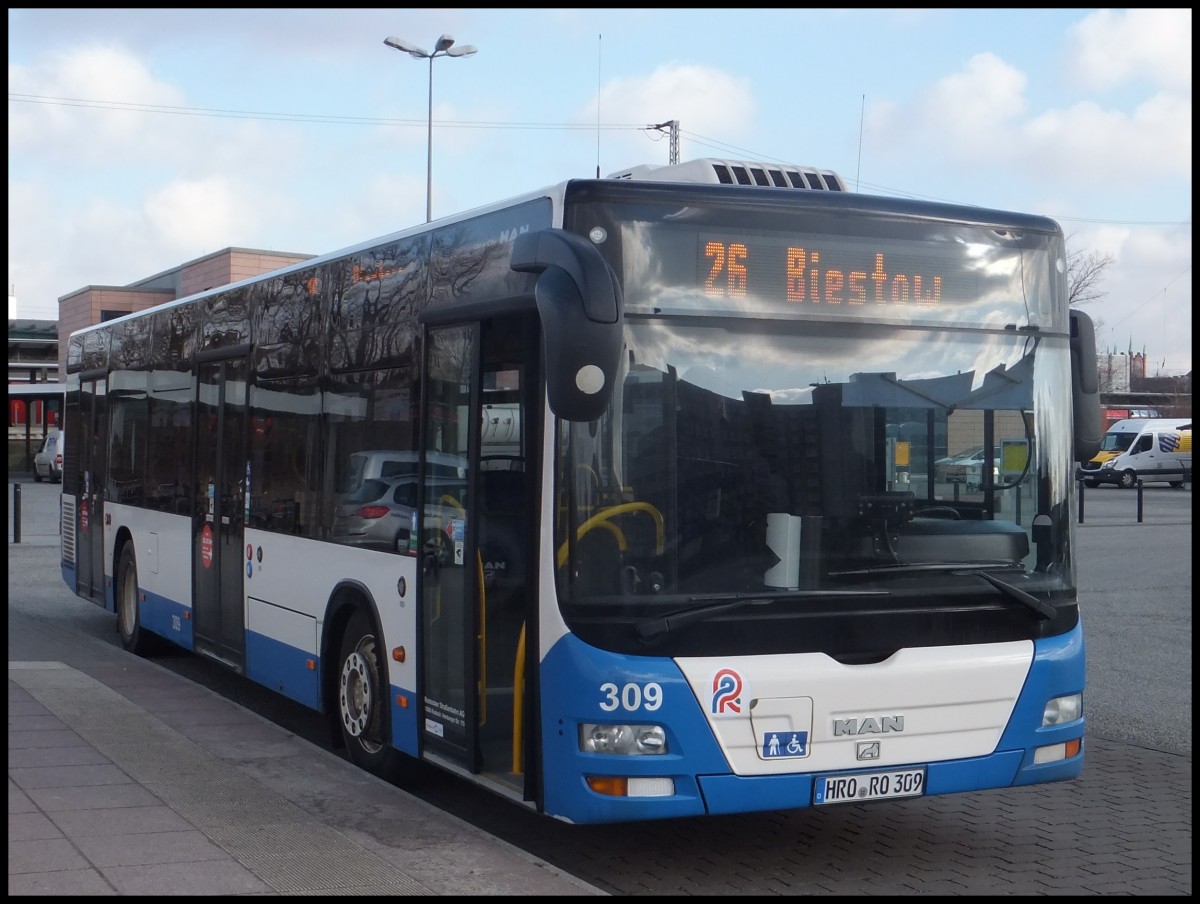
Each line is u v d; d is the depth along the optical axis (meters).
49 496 41.78
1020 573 6.31
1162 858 6.57
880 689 5.89
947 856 6.61
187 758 7.93
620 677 5.61
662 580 5.74
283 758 7.98
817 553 5.93
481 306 6.50
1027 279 6.56
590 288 5.30
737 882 6.18
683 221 5.96
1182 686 11.33
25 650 12.63
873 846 6.79
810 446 6.01
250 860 5.91
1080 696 6.43
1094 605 16.62
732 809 5.67
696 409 5.88
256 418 9.72
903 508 6.10
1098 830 7.10
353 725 7.98
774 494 5.92
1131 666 12.30
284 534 9.07
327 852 6.07
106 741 8.33
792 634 5.82
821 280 6.14
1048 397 6.52
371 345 7.87
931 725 6.00
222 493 10.35
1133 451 54.50
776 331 6.04
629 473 5.78
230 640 10.13
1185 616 15.61
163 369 11.98
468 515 6.59
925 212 6.37
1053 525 6.45
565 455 5.79
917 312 6.30
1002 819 7.34
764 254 6.06
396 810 6.84
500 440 6.34
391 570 7.45
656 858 6.59
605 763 5.60
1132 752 8.98
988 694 6.11
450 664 6.77
